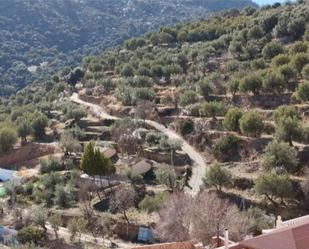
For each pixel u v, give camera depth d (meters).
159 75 136.88
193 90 118.62
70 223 76.62
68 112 124.50
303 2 159.62
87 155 90.94
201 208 61.50
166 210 64.88
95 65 162.50
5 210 86.19
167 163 96.94
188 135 103.62
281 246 30.45
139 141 104.06
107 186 91.38
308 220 35.59
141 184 89.81
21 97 170.12
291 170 80.00
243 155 90.12
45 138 120.56
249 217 64.88
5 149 116.44
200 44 150.88
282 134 84.50
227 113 97.31
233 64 123.94
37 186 94.75
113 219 78.56
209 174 81.00
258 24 142.88
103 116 123.75
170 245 51.03
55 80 178.62
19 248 66.38
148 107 116.50
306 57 107.75
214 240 54.44
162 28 183.50
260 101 104.62
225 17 180.25
